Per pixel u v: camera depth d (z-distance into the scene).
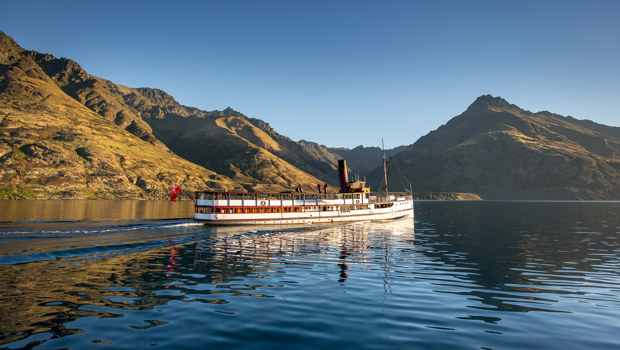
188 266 28.88
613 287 23.08
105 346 13.02
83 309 17.47
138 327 15.06
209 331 14.66
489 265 30.39
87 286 21.95
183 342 13.46
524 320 16.62
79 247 36.09
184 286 22.31
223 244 42.38
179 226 62.88
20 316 16.25
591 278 25.66
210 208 66.06
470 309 18.16
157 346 13.05
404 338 14.13
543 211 140.75
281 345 13.23
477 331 15.09
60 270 26.31
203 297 19.83
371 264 30.36
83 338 13.77
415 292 21.27
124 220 69.12
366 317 16.66
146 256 33.25
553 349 13.33
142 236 46.75
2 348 12.62
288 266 29.25
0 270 25.70
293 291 21.23
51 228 51.78
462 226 72.44
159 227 59.25
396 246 41.94
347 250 38.41
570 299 20.23
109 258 31.73
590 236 54.41
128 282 23.22
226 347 13.00
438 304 18.91
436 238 50.84
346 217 79.50
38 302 18.50
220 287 22.12
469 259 33.31
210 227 63.28
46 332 14.36
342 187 86.00
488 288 22.45
